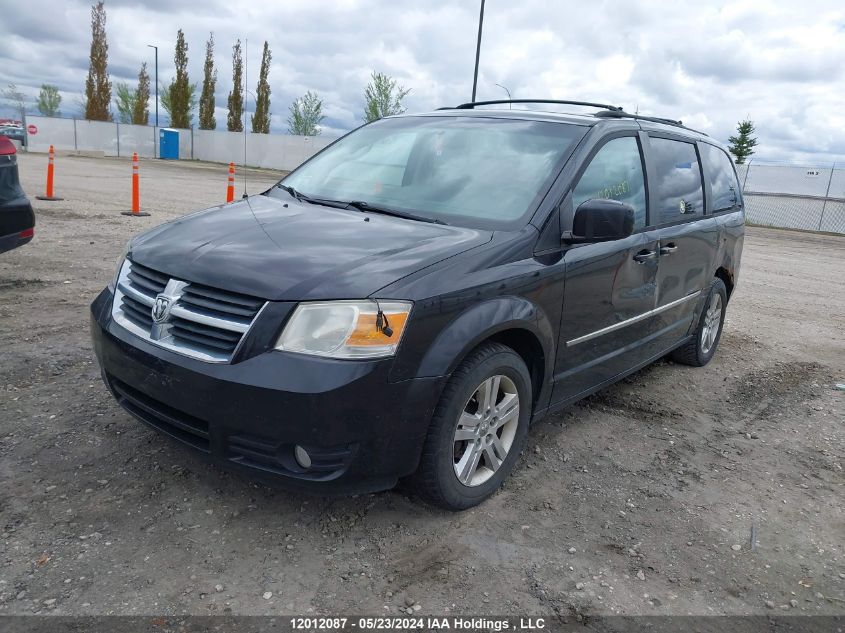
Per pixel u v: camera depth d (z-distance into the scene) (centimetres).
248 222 342
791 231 2245
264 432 265
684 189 491
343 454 271
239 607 250
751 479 385
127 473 330
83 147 4159
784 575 298
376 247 308
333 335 266
